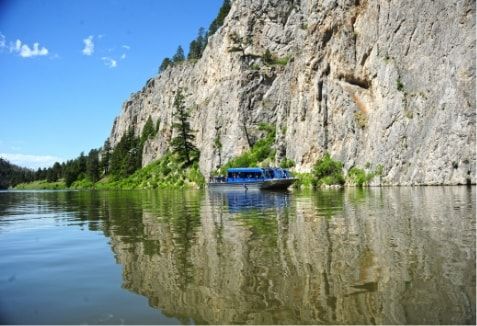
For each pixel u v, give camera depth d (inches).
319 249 550.3
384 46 2866.6
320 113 3243.1
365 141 2888.8
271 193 2213.3
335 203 1286.9
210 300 371.2
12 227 942.4
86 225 925.8
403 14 2755.9
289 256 516.7
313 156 3245.6
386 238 608.4
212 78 5398.6
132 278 448.8
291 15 5002.5
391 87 2728.8
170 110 6609.3
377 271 432.8
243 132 4439.0
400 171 2539.4
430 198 1333.7
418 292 366.6
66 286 427.2
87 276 462.9
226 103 4714.6
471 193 1501.0
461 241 562.9
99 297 388.8
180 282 426.3
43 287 426.3
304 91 3415.4
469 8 2306.8
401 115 2610.7
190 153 5196.9
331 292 377.7
